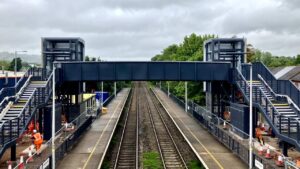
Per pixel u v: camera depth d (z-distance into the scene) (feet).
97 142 120.57
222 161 94.53
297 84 157.99
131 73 137.08
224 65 138.62
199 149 109.91
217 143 119.65
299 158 94.43
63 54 151.02
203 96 220.02
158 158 103.50
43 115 116.78
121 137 134.21
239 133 120.37
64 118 149.38
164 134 143.33
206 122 148.66
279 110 105.09
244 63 143.95
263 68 130.82
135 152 111.55
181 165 94.94
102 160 94.48
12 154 89.25
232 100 142.92
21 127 91.56
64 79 135.74
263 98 115.75
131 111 226.17
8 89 112.98
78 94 157.89
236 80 133.39
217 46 155.43
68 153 104.01
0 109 98.53
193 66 138.21
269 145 107.45
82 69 135.74
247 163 89.66
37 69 135.85
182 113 205.57
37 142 93.30
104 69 136.46
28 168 77.71
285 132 94.84
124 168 92.58
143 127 162.71
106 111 211.61
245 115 118.01
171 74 137.90
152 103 276.41
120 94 359.05
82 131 134.82
